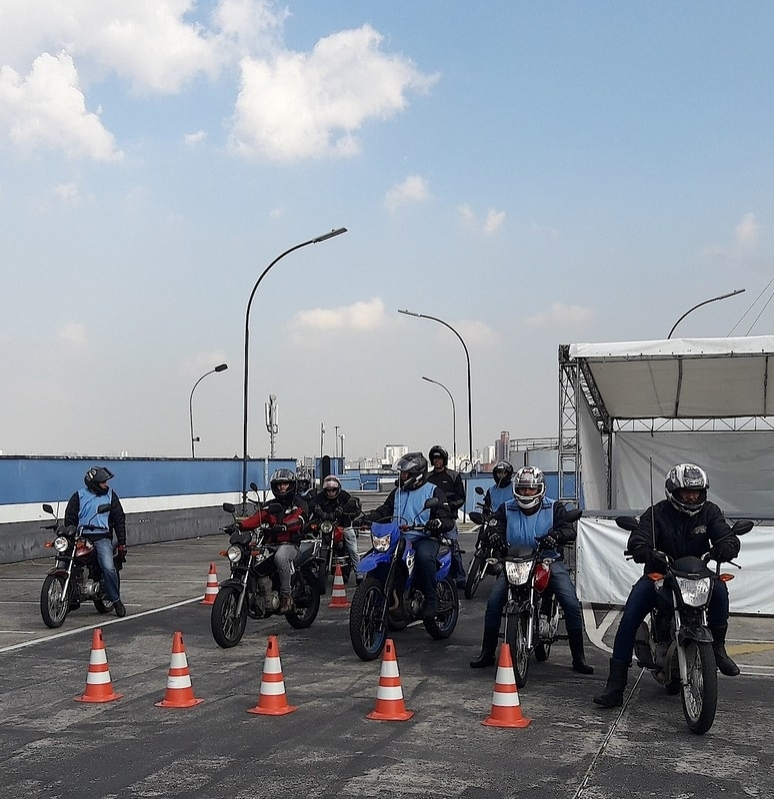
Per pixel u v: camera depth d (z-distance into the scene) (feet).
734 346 47.32
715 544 23.50
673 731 22.07
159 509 87.56
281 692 24.03
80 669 29.86
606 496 75.36
